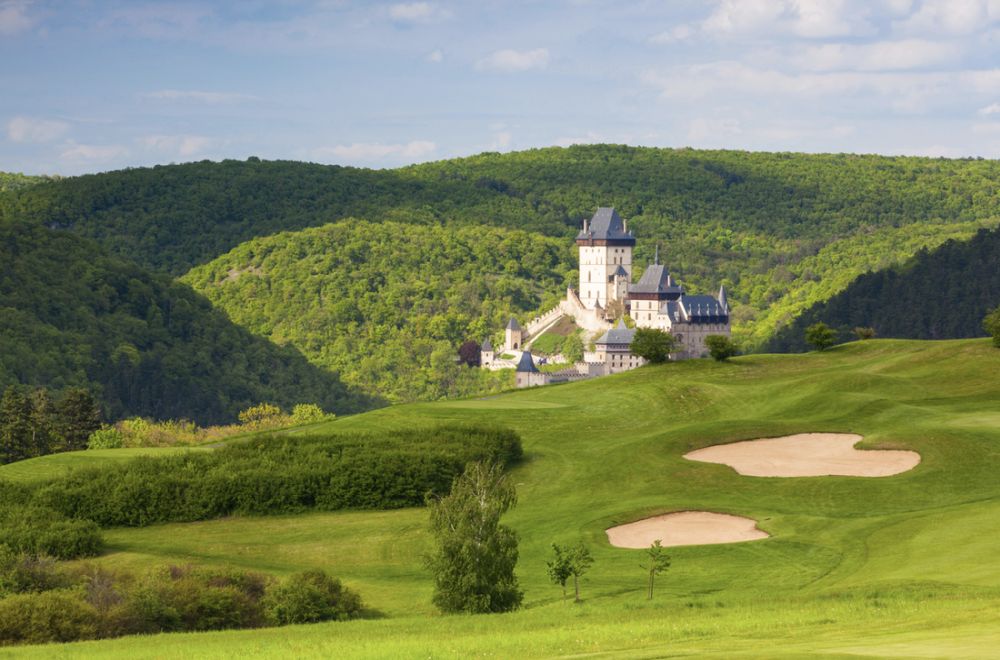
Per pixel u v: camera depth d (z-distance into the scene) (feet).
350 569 318.45
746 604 227.81
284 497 377.91
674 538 316.40
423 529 352.69
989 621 181.06
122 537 356.59
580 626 211.61
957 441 375.04
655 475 379.76
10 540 319.88
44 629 233.35
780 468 378.73
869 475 361.51
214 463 396.37
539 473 405.80
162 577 261.03
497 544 257.14
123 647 208.95
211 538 353.92
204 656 192.54
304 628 230.89
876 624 187.52
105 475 384.06
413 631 217.56
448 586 255.50
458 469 392.88
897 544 281.33
